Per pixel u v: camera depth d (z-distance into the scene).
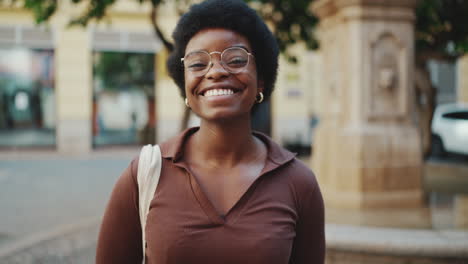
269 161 1.39
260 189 1.34
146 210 1.34
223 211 1.31
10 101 15.57
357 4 5.42
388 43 5.53
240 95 1.34
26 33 15.16
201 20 1.36
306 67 16.80
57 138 15.52
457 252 3.42
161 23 15.80
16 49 15.26
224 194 1.33
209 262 1.26
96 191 8.73
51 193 8.52
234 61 1.33
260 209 1.31
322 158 6.14
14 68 15.38
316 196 1.43
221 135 1.37
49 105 15.84
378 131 5.45
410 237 3.60
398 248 3.48
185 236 1.26
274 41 1.48
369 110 5.49
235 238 1.27
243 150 1.39
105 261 1.40
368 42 5.46
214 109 1.31
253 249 1.26
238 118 1.37
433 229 4.29
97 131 16.34
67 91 15.47
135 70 16.45
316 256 1.44
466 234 3.73
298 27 7.63
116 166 12.45
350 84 5.54
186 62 1.36
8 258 4.59
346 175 5.50
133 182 1.38
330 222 4.66
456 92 17.11
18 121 15.72
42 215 6.78
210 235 1.27
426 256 3.44
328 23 6.12
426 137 7.82
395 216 4.93
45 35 15.26
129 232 1.39
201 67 1.34
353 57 5.50
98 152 15.91
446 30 7.26
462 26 7.04
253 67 1.37
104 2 6.23
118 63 16.20
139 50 16.19
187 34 1.38
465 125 12.41
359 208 5.35
